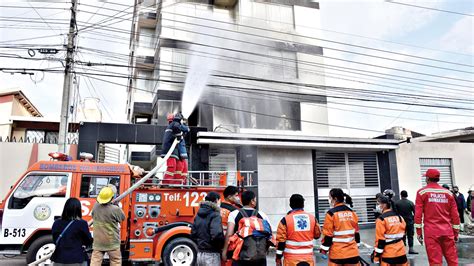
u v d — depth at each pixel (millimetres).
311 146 13859
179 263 7164
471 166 16359
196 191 7723
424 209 5375
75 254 4414
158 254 7160
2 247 6770
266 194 13570
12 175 13336
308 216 4441
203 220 4555
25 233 6840
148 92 21219
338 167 14938
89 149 12727
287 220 4344
